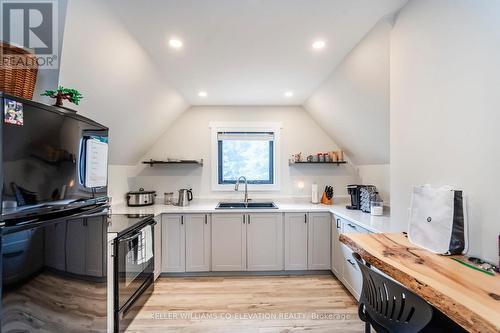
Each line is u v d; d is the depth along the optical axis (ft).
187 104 11.01
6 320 2.75
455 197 3.49
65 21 4.20
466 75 3.53
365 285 3.61
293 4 4.63
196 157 11.35
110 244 5.59
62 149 3.65
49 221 3.36
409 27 4.65
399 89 5.00
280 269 9.32
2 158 2.74
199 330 6.15
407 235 4.30
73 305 3.84
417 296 2.63
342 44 6.07
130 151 9.85
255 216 9.35
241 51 6.42
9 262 2.81
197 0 4.50
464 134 3.58
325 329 6.18
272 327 6.26
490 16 3.18
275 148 11.46
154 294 7.91
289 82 8.54
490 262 3.19
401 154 4.99
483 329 1.97
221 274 9.37
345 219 8.02
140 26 5.27
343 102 8.39
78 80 5.29
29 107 3.09
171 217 9.20
